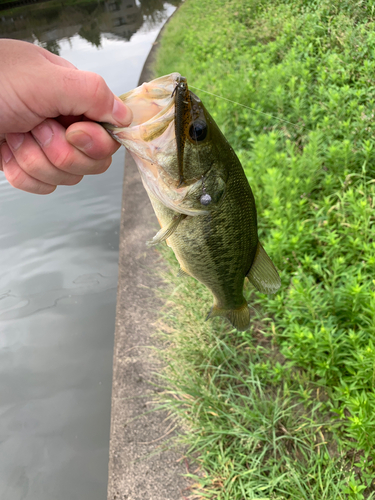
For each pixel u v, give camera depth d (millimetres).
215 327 496
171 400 416
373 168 596
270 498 330
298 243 518
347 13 969
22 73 197
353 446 346
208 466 376
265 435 373
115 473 400
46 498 431
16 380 591
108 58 2512
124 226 789
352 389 371
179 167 254
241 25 1470
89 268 807
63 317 693
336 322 448
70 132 212
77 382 569
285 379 429
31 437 503
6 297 768
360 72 771
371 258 437
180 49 1848
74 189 1114
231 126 896
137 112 250
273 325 459
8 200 1125
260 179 660
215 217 285
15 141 225
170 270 613
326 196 604
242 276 326
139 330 544
